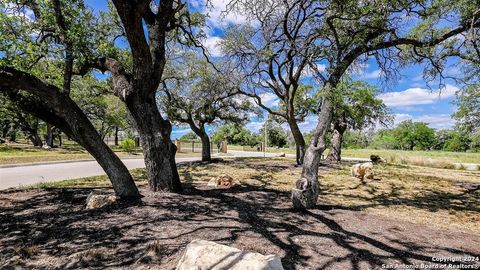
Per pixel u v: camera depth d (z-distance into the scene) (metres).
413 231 4.58
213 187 7.77
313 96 15.71
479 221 5.57
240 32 9.82
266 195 6.88
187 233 3.73
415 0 5.93
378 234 4.26
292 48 7.66
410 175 12.39
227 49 10.06
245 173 11.98
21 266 2.96
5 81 4.66
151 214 4.52
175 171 6.38
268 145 49.69
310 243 3.67
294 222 4.55
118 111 28.23
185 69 14.84
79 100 23.73
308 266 3.04
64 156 18.72
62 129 5.69
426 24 6.62
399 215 5.73
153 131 6.03
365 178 10.86
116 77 5.87
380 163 17.64
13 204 5.39
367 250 3.58
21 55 4.91
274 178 10.68
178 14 7.73
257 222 4.39
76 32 5.37
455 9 6.11
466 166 16.36
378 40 7.11
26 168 13.41
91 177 10.34
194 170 12.96
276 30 7.85
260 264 2.44
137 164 16.39
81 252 3.21
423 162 18.27
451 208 6.62
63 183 8.65
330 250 3.50
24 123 28.11
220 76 12.73
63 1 5.38
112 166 5.43
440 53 7.56
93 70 7.91
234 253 2.64
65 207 5.12
